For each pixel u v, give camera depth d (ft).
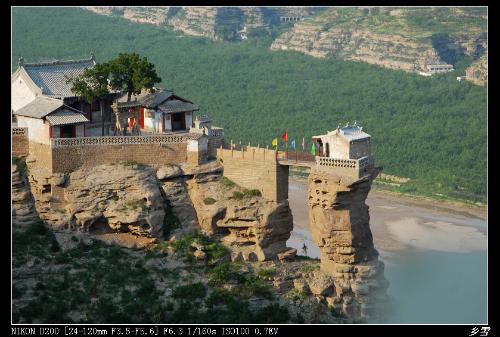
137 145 453.99
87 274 423.23
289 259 458.91
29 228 440.04
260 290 435.12
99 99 484.33
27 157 453.17
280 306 431.84
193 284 428.15
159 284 427.74
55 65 495.00
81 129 454.81
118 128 475.31
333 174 438.81
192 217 458.09
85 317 403.54
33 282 416.46
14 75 487.61
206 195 458.09
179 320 411.54
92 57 508.53
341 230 440.45
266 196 455.22
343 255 443.73
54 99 456.45
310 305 437.58
